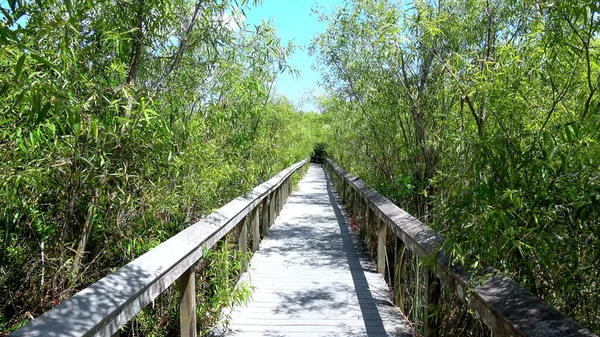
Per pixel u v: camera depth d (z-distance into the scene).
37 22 2.01
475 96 2.34
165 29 2.74
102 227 2.58
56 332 1.29
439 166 4.04
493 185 1.68
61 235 2.41
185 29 2.90
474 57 3.55
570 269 1.74
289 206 9.55
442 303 2.53
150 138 2.38
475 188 1.73
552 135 1.61
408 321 3.19
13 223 2.45
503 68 2.13
